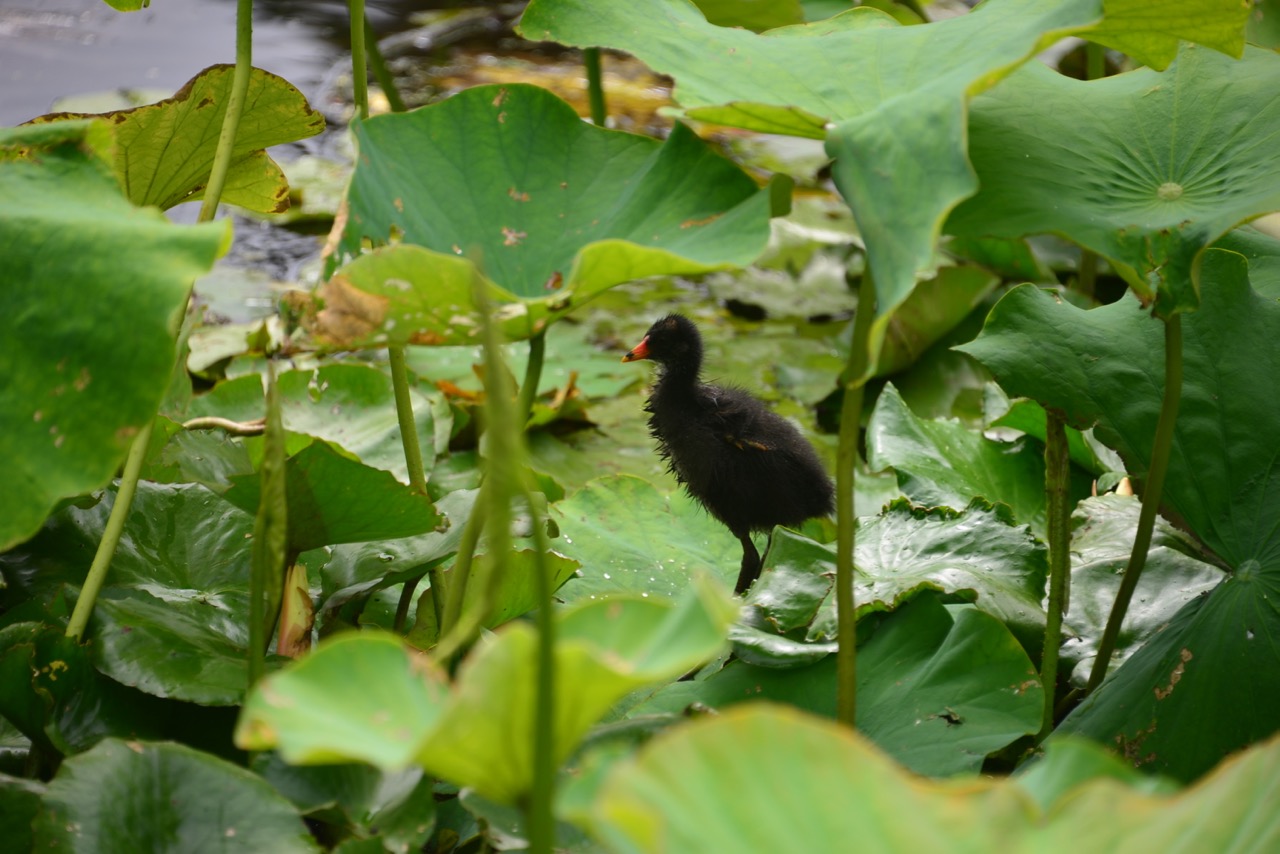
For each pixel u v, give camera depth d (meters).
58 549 5.65
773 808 3.63
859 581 5.66
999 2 5.57
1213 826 3.83
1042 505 5.82
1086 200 5.55
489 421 3.64
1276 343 5.64
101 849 5.29
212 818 5.50
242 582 5.65
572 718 3.96
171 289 5.39
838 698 5.57
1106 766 4.64
